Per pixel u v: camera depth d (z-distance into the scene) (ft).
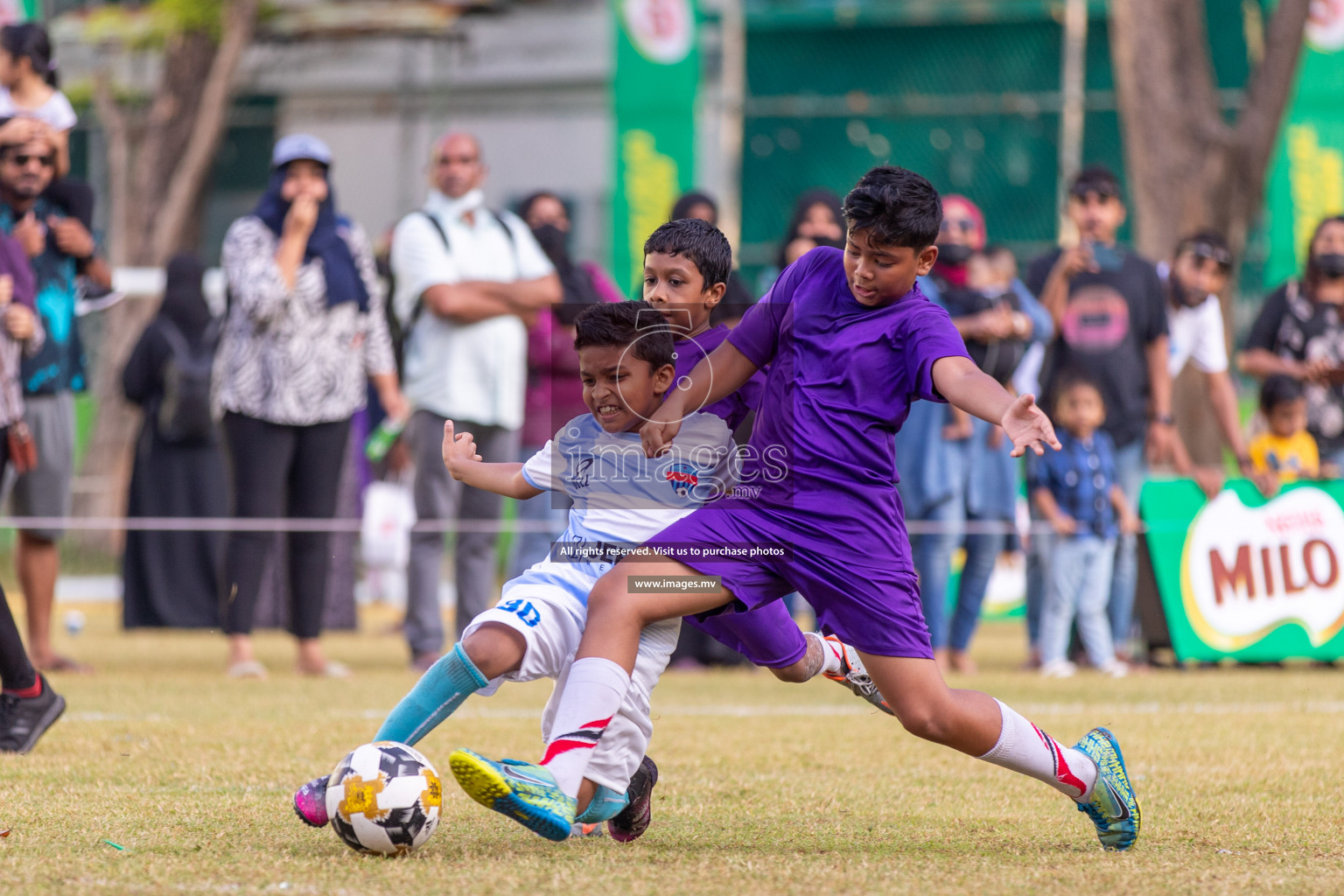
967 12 209.56
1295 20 157.89
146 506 100.12
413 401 87.10
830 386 37.50
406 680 81.92
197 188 199.72
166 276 102.63
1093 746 38.68
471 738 58.59
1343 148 170.50
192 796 44.24
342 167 252.21
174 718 64.44
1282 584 97.50
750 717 67.97
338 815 35.81
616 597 36.60
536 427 91.04
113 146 204.54
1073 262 90.17
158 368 99.76
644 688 37.78
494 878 33.19
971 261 89.15
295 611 84.84
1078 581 90.94
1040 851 37.99
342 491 112.16
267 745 55.77
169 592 99.96
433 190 88.63
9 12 143.74
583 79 245.86
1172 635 96.27
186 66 201.05
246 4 198.08
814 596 37.22
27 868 33.71
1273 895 32.30
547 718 38.65
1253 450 100.53
